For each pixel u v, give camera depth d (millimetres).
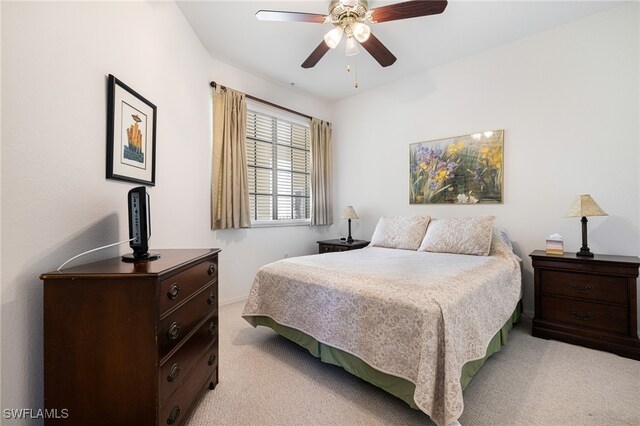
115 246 1522
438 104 3361
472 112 3117
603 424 1362
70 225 1227
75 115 1250
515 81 2848
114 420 1046
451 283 1644
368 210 4078
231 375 1824
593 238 2477
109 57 1475
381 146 3912
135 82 1715
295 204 4117
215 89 3002
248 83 3430
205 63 2889
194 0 2225
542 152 2717
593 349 2111
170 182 2184
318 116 4367
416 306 1394
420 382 1256
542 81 2703
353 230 4262
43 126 1093
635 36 2295
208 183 2971
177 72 2289
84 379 1043
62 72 1180
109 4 1477
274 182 3836
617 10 2354
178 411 1201
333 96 4234
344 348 1682
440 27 2592
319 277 1927
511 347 2164
